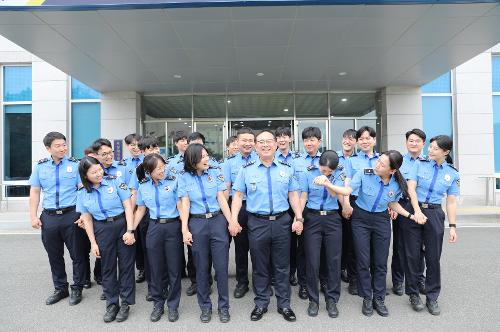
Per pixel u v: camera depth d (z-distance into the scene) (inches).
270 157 140.5
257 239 139.5
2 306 154.6
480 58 448.8
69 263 218.5
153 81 385.1
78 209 144.2
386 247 143.9
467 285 171.6
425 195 145.3
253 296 165.6
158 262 141.9
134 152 194.7
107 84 394.9
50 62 320.5
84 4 221.3
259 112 447.5
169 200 141.6
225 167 174.6
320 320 138.7
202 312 140.3
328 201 142.8
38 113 448.5
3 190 462.9
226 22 247.0
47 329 133.6
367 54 312.0
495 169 455.8
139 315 146.1
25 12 227.1
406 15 239.6
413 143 163.8
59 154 158.4
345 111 445.4
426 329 130.1
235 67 342.6
